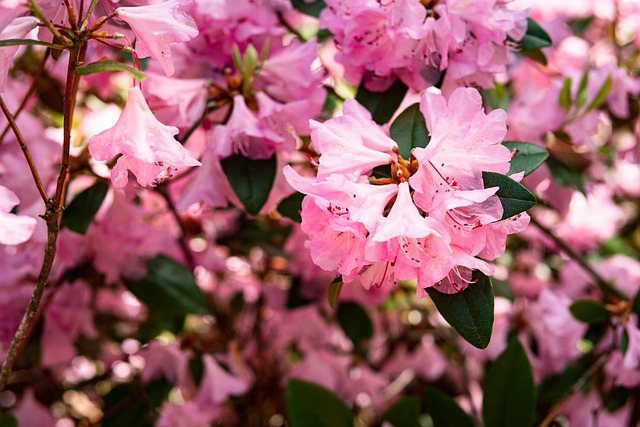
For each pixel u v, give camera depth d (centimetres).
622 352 59
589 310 60
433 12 51
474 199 42
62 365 78
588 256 86
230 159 54
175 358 68
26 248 59
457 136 44
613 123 71
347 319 71
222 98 55
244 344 80
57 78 68
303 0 60
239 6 57
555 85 62
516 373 56
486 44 51
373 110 54
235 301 84
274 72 55
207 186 55
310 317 75
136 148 42
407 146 48
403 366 85
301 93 55
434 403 58
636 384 61
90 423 75
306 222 43
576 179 65
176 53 56
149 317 75
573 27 86
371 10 50
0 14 43
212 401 69
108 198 62
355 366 81
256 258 84
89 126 70
